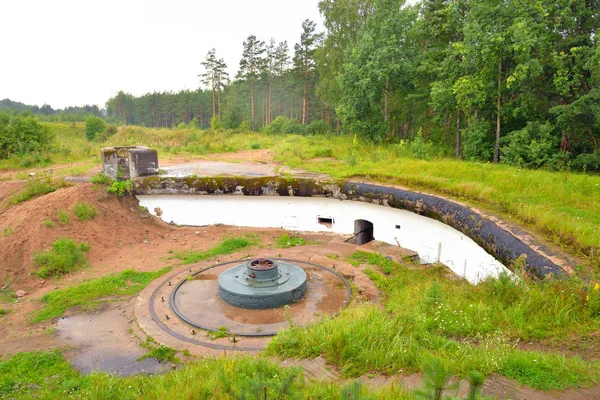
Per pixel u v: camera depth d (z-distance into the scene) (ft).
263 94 199.52
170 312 21.94
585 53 43.39
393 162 44.16
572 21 45.78
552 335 14.12
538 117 49.37
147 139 131.44
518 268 19.76
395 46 63.46
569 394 10.50
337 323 16.96
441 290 19.43
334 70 89.10
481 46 46.11
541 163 43.57
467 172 35.86
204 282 25.99
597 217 23.16
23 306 23.56
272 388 10.43
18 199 36.94
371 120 70.03
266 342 18.42
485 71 47.60
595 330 14.02
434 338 14.47
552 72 47.03
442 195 30.58
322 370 13.58
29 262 28.35
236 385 11.47
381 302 22.95
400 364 13.11
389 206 34.04
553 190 28.76
